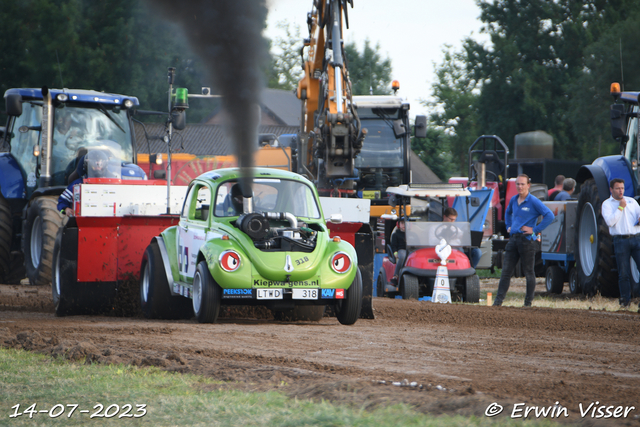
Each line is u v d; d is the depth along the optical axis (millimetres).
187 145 147250
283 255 30109
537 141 150875
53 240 47531
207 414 14227
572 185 65812
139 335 26016
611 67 159750
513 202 42469
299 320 34781
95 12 131875
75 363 20016
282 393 15844
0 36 132625
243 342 24672
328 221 33938
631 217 41469
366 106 75062
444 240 49438
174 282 34125
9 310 38562
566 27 187875
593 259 52344
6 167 55438
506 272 42812
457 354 22438
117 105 54406
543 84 187000
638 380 18219
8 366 19484
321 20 63500
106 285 35906
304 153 63938
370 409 14180
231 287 29609
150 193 40000
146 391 16328
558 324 31484
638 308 39438
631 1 184500
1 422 14164
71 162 52594
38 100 54812
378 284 55594
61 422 14117
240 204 32219
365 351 22922
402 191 54094
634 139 50656
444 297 48250
